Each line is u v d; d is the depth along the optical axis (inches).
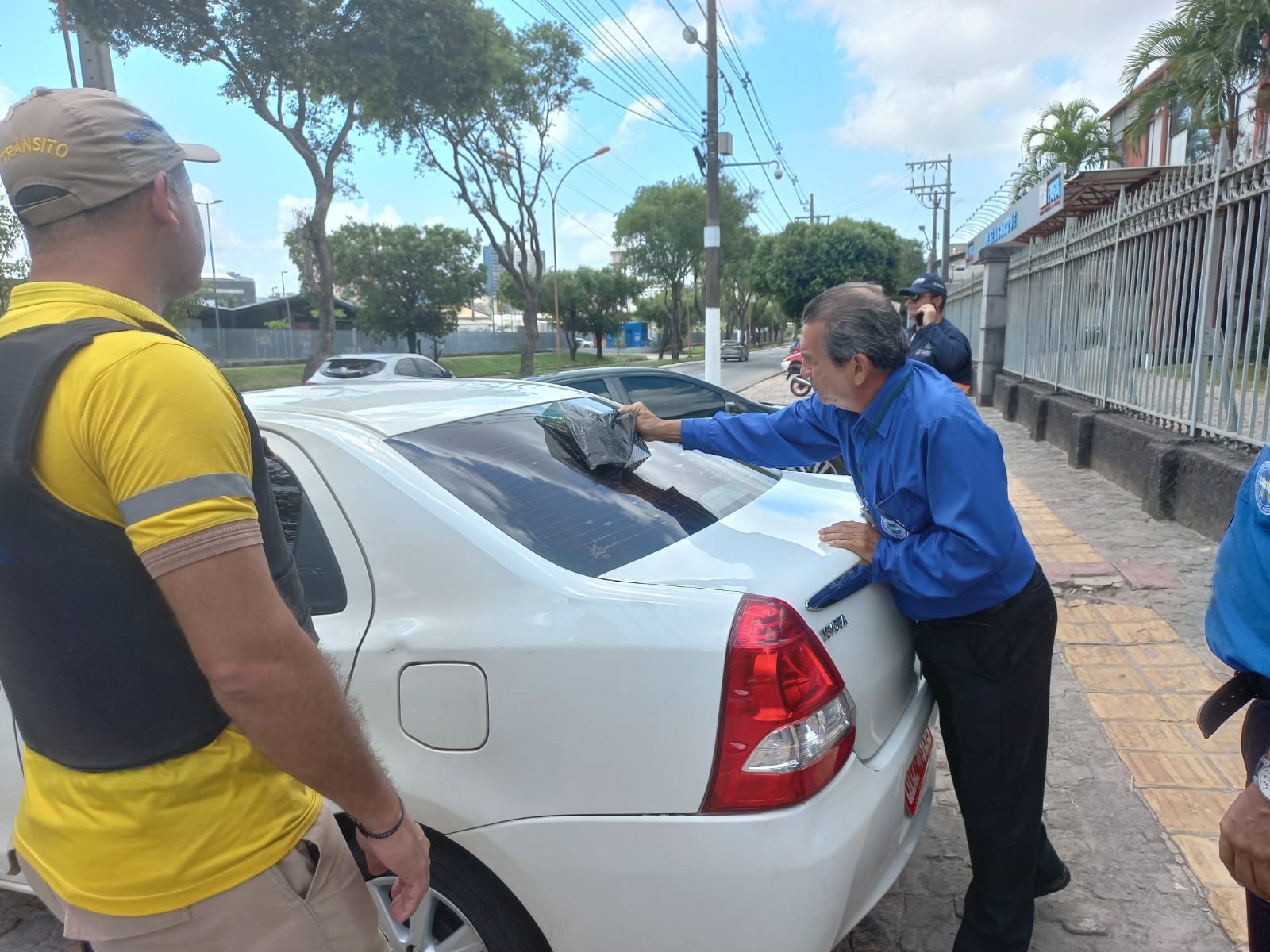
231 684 43.5
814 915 65.6
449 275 1643.7
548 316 2306.8
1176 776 120.2
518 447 91.2
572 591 71.6
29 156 46.7
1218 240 230.8
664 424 106.0
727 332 3245.6
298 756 45.7
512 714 69.5
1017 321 508.1
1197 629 165.9
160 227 50.0
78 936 50.2
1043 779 85.0
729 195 1948.8
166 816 47.3
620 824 67.6
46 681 46.6
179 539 42.4
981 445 75.7
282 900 51.0
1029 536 230.5
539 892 70.2
